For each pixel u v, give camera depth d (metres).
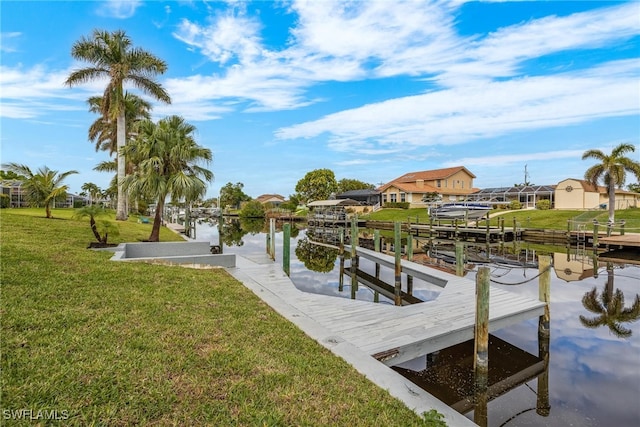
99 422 2.52
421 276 10.66
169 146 12.17
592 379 5.59
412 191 44.47
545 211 33.00
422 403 3.27
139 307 5.00
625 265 16.33
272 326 4.96
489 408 4.80
